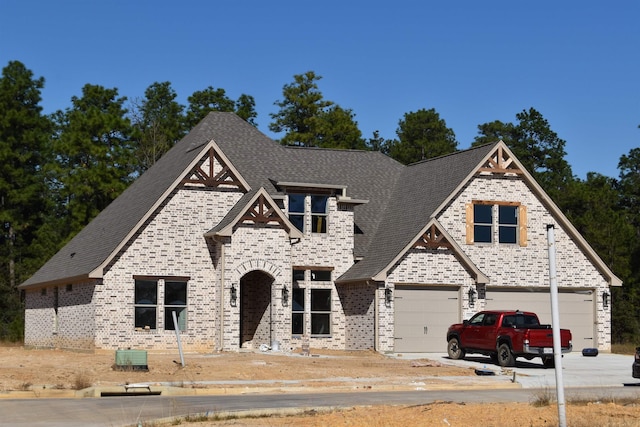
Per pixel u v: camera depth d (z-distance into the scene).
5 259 66.88
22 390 24.44
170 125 77.19
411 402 22.78
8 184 68.69
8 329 57.25
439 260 41.44
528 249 43.97
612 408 20.64
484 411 19.95
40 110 72.06
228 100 78.50
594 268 44.94
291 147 48.06
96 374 28.14
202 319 39.56
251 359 34.41
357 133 77.62
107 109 76.69
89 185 65.31
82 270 39.69
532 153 88.62
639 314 61.00
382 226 45.12
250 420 19.03
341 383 27.12
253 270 39.50
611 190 80.44
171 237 39.44
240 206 39.72
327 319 43.00
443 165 46.12
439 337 41.28
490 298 43.28
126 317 38.50
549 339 33.69
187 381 27.06
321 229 43.16
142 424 18.44
